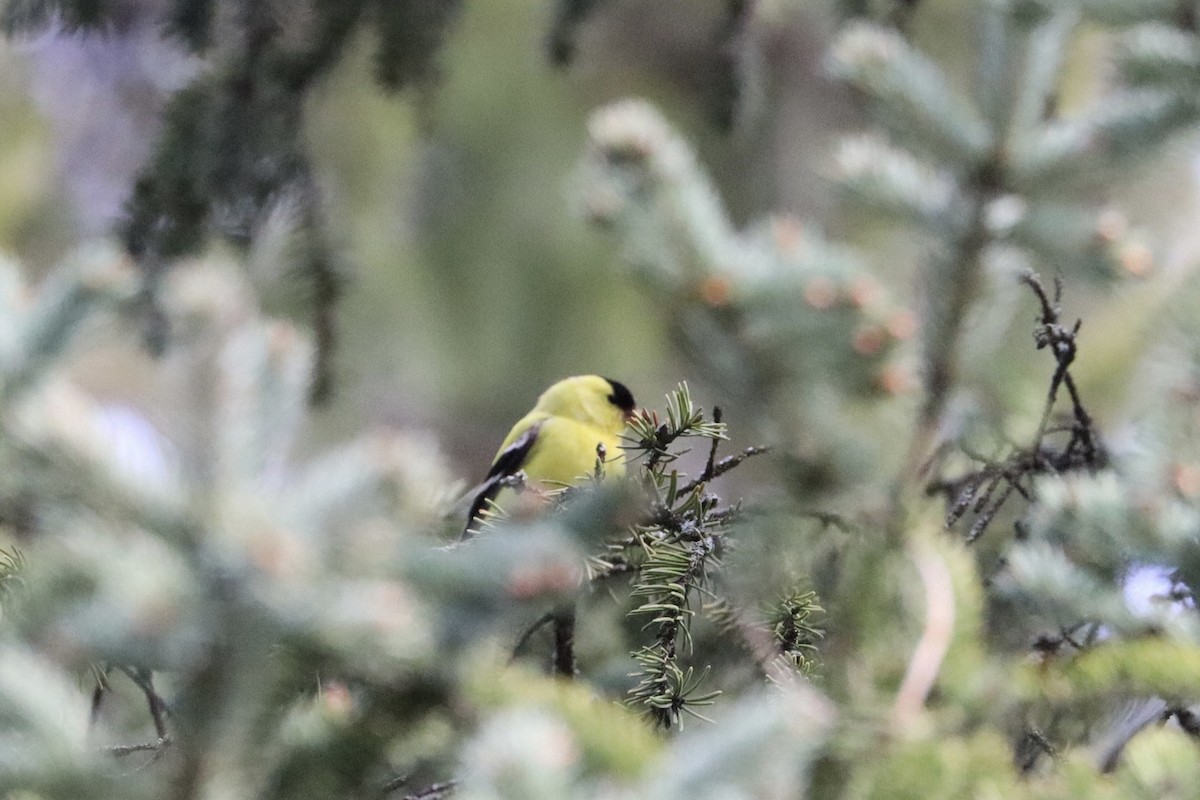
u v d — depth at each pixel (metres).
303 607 2.99
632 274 4.71
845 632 4.16
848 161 5.85
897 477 4.45
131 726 6.43
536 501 3.67
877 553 4.30
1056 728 4.80
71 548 2.97
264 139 7.93
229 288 3.12
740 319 4.50
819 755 3.67
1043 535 5.73
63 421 3.10
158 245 7.73
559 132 12.90
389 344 13.01
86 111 16.11
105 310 4.21
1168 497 4.75
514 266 12.95
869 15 8.49
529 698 3.91
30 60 15.66
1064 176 5.77
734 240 4.75
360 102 11.74
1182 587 5.22
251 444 3.08
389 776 4.46
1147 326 5.51
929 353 5.29
